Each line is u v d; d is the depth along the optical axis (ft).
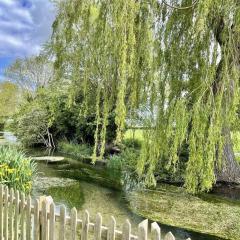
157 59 19.94
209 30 18.56
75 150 53.26
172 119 18.74
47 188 28.04
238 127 22.47
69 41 21.50
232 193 27.02
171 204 23.84
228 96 18.34
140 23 18.80
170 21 20.21
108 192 27.45
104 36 19.10
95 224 8.89
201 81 18.62
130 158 39.37
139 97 20.52
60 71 23.62
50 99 56.34
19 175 23.54
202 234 17.81
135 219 20.15
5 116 94.02
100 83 21.67
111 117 45.47
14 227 11.64
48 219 10.27
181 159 30.89
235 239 17.15
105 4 19.20
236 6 17.61
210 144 17.53
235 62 18.31
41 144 66.08
